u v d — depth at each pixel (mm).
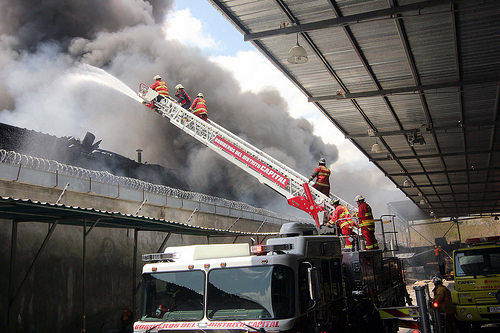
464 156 26312
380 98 16969
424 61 14023
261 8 11016
